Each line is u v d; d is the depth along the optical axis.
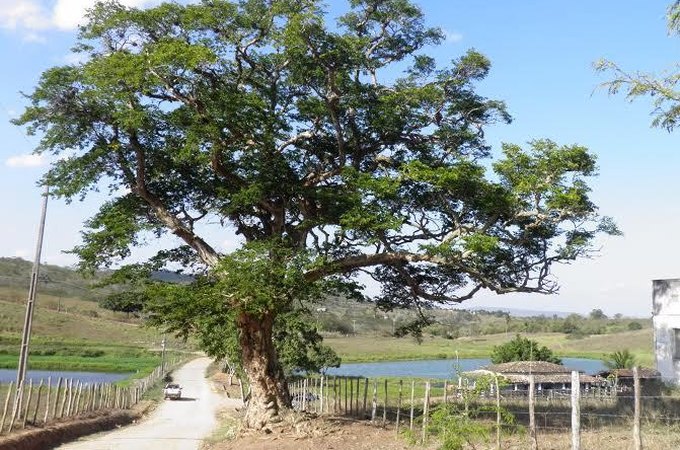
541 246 23.14
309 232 23.70
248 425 23.00
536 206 20.59
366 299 26.94
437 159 24.47
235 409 40.94
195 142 20.91
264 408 22.97
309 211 23.86
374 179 20.81
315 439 20.25
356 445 19.12
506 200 20.34
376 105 23.23
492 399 28.09
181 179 24.88
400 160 24.84
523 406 27.31
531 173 19.91
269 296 19.52
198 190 25.11
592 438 16.88
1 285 157.62
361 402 33.56
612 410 24.56
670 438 16.27
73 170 23.06
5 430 21.33
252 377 23.42
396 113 23.22
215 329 28.94
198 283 21.91
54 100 22.05
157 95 22.58
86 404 32.69
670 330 30.70
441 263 22.50
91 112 22.55
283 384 23.83
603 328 135.12
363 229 21.39
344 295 22.95
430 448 17.27
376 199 21.50
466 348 121.62
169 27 22.42
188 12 21.31
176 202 25.39
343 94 23.20
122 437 26.34
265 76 23.61
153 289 20.64
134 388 45.94
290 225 25.16
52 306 144.25
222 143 21.39
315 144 24.66
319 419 23.03
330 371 88.38
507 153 19.94
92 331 127.00
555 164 19.30
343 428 21.62
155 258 24.75
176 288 20.61
